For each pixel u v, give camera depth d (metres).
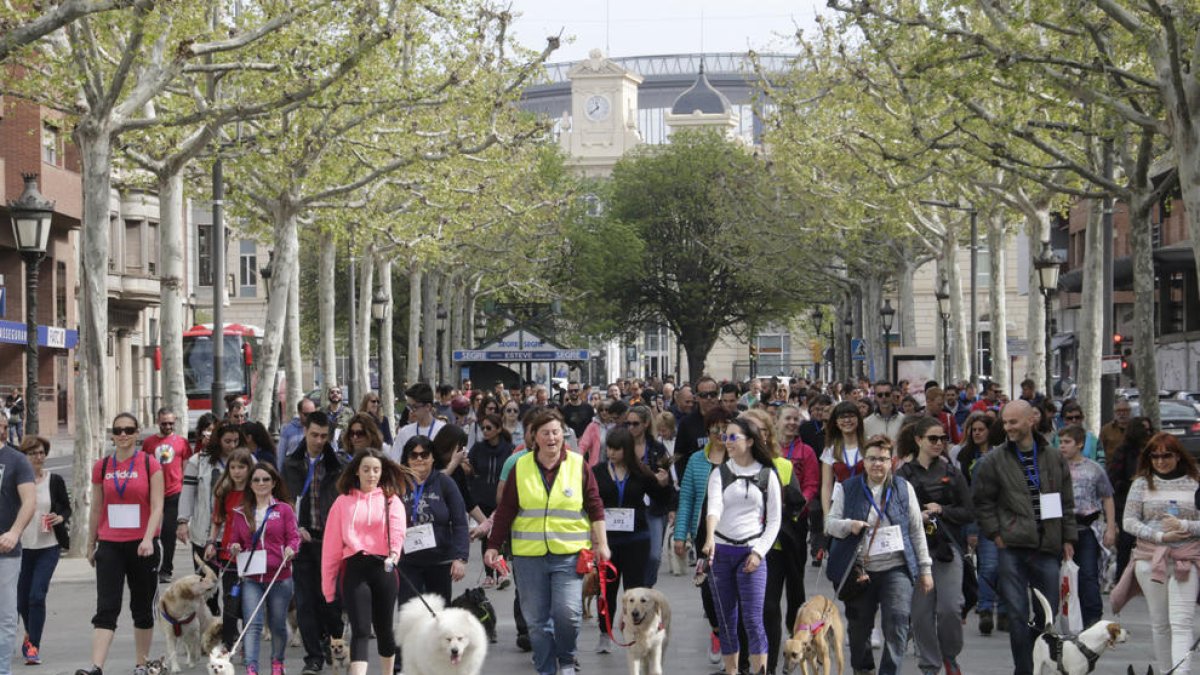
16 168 53.88
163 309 30.77
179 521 17.64
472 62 34.91
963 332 55.62
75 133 27.73
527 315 93.88
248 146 33.09
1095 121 28.64
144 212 76.31
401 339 100.44
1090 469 17.17
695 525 14.84
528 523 13.99
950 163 36.62
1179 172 23.02
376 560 13.93
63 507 16.95
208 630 15.74
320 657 15.55
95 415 25.81
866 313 76.00
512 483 14.11
